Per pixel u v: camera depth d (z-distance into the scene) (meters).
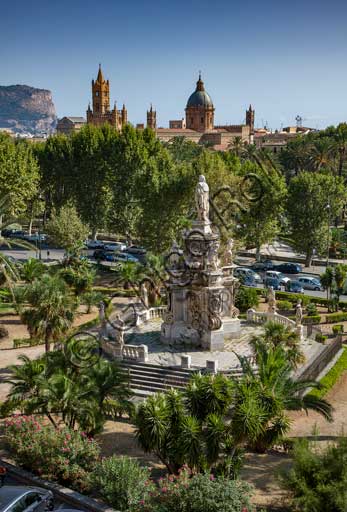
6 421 28.86
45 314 39.19
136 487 23.92
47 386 28.22
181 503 22.23
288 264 80.94
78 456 26.59
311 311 57.28
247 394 25.42
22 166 86.94
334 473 22.42
